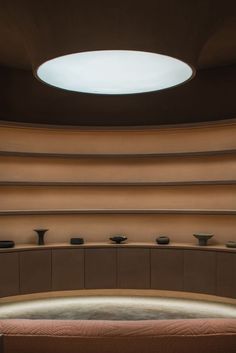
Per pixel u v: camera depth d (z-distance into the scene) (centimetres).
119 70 386
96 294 484
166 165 514
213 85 497
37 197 504
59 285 466
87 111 514
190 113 504
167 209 502
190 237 498
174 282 464
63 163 514
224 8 330
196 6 312
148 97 512
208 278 450
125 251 474
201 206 498
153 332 149
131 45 314
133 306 444
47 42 329
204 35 346
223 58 471
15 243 491
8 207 491
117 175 520
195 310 430
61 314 417
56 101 510
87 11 305
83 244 480
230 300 451
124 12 304
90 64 372
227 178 486
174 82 402
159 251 469
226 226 483
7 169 494
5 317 407
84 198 515
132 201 516
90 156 496
